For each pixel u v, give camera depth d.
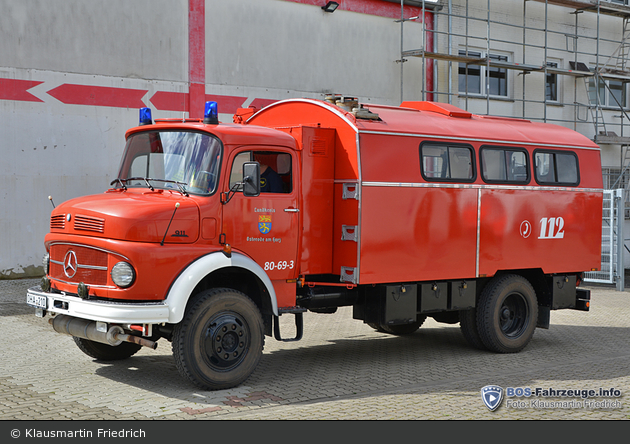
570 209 9.58
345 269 7.45
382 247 7.55
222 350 6.42
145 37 14.84
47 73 13.72
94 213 6.23
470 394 6.57
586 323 11.52
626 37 23.17
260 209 6.82
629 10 22.66
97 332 6.24
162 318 5.98
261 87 16.52
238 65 16.14
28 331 9.18
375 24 18.42
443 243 8.14
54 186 13.90
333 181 7.56
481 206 8.54
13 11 13.34
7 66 13.30
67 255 6.49
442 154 8.17
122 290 6.01
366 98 18.36
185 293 6.09
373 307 7.77
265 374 7.25
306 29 17.19
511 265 8.88
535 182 9.15
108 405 5.86
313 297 7.50
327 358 8.23
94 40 14.22
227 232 6.57
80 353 7.98
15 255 13.55
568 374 7.58
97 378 6.82
